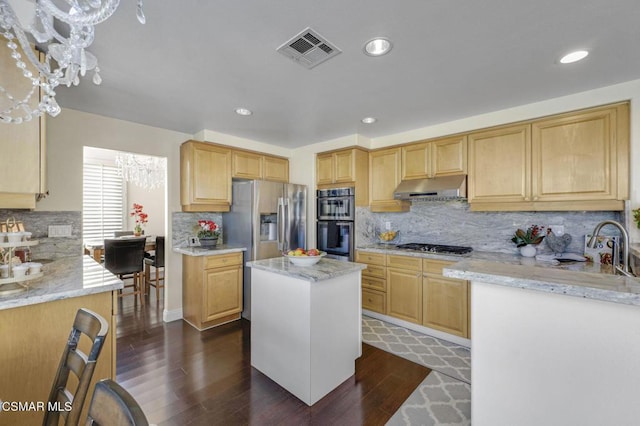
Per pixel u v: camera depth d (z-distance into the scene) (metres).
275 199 3.73
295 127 3.35
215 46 1.72
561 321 1.11
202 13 1.43
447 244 3.54
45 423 0.95
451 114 2.91
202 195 3.45
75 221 2.74
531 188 2.64
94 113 2.87
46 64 1.33
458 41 1.67
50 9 1.06
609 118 2.29
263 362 2.26
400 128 3.39
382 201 3.78
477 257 2.80
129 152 3.16
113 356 1.65
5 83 1.56
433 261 3.00
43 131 1.70
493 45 1.71
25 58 1.61
